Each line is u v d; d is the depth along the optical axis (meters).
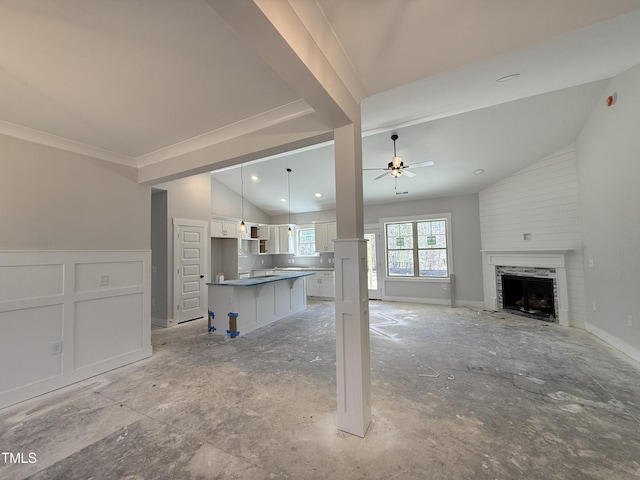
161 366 3.23
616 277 3.48
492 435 1.94
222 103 2.31
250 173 6.42
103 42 1.61
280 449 1.83
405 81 2.10
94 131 2.74
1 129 2.50
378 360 3.31
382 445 1.86
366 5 1.43
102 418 2.21
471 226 6.47
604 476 1.57
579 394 2.46
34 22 1.45
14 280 2.53
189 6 1.36
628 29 1.96
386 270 7.44
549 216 4.88
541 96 3.45
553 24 1.58
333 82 1.80
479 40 1.69
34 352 2.61
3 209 2.50
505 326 4.70
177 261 5.18
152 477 1.62
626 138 3.12
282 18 1.29
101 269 3.15
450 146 4.55
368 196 6.86
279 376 2.92
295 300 6.11
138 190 3.57
